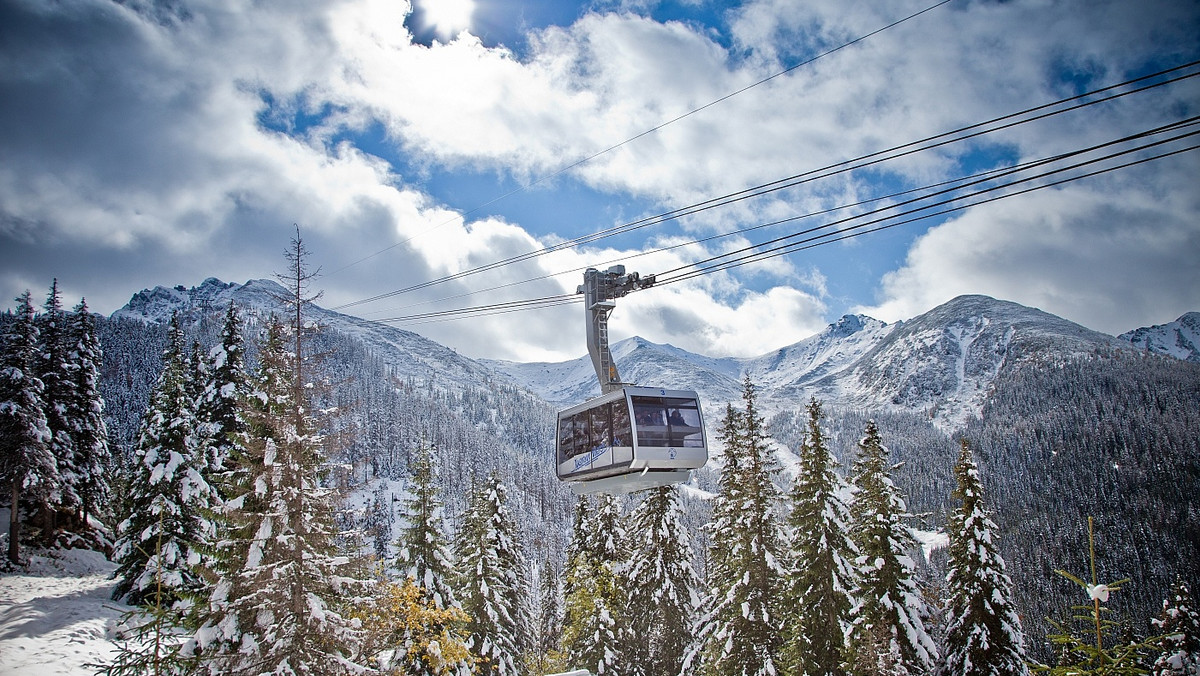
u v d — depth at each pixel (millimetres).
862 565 31797
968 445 34000
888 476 33531
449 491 176500
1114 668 12211
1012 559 171125
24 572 46500
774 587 34938
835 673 30047
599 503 49812
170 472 39969
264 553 21375
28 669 30062
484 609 40812
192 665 19172
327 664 20734
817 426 33219
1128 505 193375
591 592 44625
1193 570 150625
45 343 53281
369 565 23844
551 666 55656
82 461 55750
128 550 41312
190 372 46469
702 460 26109
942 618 34812
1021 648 31047
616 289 27703
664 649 42094
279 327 23453
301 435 22188
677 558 42969
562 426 30031
